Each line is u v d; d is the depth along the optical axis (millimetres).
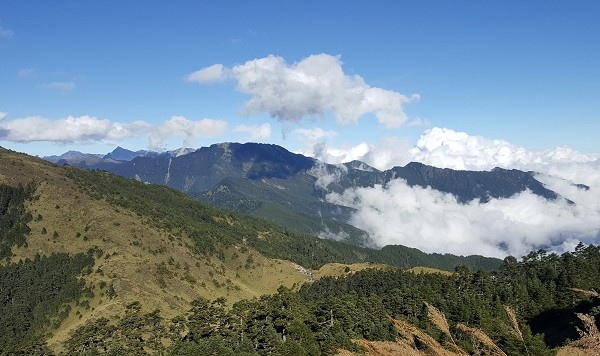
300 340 73812
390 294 119938
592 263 154375
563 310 116000
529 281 146875
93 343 100812
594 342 26797
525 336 72688
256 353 72562
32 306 143500
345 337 73000
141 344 96938
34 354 108312
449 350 59469
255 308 87938
